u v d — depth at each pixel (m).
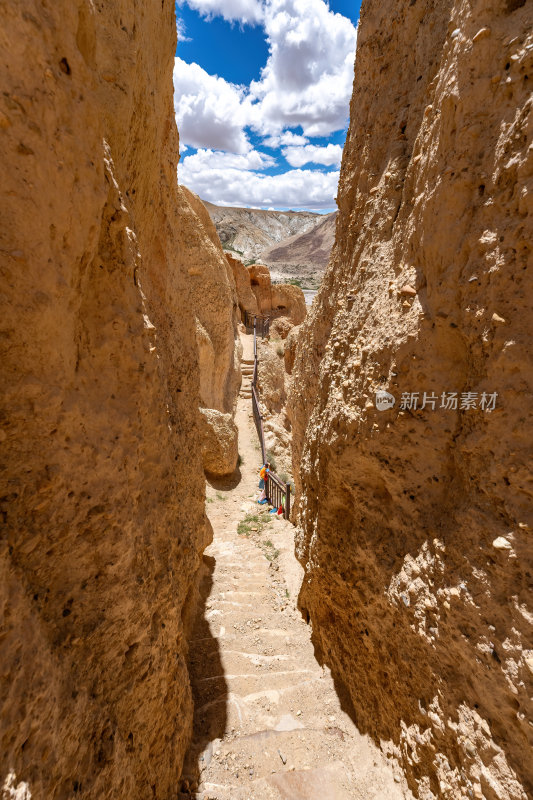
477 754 1.87
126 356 2.04
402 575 2.46
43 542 1.55
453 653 2.05
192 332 4.50
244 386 15.18
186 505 3.73
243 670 3.73
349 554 3.07
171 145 4.12
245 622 4.45
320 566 3.51
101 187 1.75
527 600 1.65
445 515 2.21
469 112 1.96
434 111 2.37
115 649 1.90
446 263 2.14
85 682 1.70
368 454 2.71
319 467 3.50
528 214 1.70
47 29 1.41
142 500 2.27
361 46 4.04
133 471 2.06
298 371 6.21
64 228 1.56
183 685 2.78
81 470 1.72
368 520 2.88
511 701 1.72
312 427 4.07
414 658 2.39
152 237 3.50
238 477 9.99
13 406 1.45
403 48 3.29
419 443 2.36
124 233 2.01
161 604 2.38
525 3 1.79
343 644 3.37
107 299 1.96
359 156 4.01
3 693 1.19
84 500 1.73
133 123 2.81
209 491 8.98
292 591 5.14
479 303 1.92
